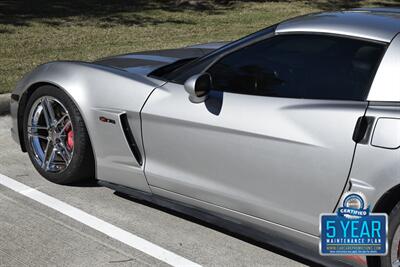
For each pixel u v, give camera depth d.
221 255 3.80
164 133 3.96
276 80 3.60
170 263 3.70
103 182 4.46
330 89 3.40
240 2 17.09
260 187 3.55
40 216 4.29
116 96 4.21
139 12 14.72
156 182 4.08
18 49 9.93
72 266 3.64
